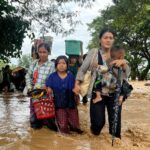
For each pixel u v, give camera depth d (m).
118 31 15.12
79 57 4.14
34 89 2.52
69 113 2.49
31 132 2.42
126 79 2.32
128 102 4.53
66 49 4.16
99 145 2.15
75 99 2.50
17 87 6.89
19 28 6.94
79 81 2.33
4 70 6.64
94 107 2.33
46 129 2.53
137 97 5.32
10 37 6.87
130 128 2.70
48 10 7.73
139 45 15.67
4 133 2.37
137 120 3.09
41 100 2.48
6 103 4.16
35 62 2.67
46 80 2.58
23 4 7.29
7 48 6.89
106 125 2.78
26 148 2.01
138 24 14.27
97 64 2.32
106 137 2.34
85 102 4.16
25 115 3.15
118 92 2.26
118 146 2.17
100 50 2.36
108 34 2.33
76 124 2.47
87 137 2.37
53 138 2.27
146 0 13.78
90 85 2.32
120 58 2.31
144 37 15.42
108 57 2.34
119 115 2.33
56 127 2.49
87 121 2.96
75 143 2.17
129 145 2.21
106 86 2.31
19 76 6.86
